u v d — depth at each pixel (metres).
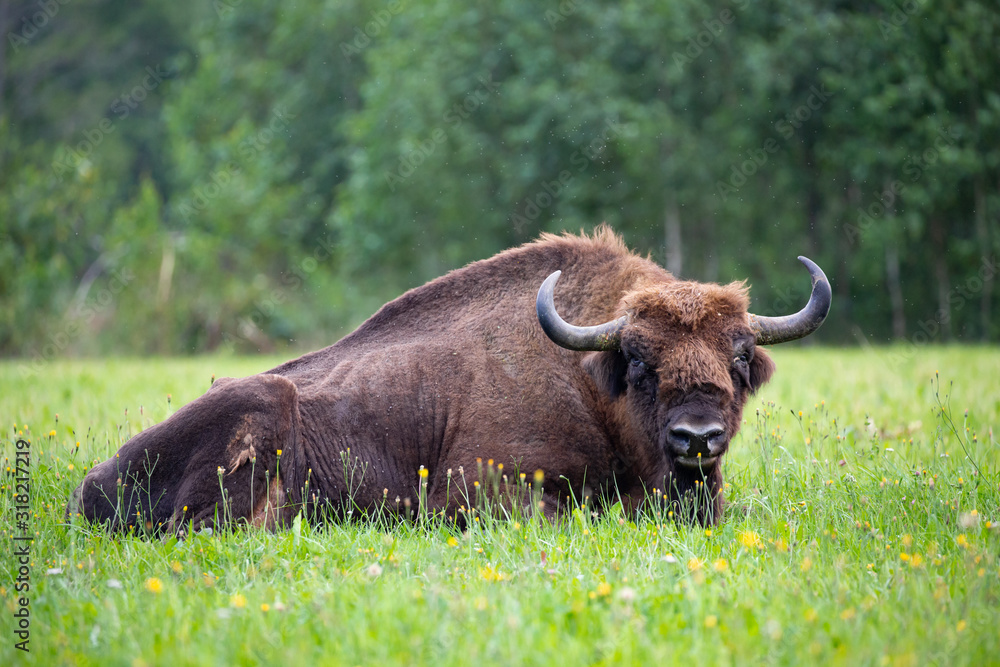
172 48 154.88
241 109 122.38
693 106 92.69
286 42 118.69
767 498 21.27
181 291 91.00
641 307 20.41
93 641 13.25
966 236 99.88
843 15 95.88
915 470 22.12
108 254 92.94
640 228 93.38
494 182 96.75
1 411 34.56
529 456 21.52
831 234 97.50
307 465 21.92
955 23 92.25
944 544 17.30
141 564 17.45
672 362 19.56
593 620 13.43
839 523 19.09
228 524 19.72
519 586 15.07
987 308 97.06
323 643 12.95
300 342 95.88
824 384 40.41
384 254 100.06
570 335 20.66
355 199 101.50
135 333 88.25
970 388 37.09
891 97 88.75
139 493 20.66
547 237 24.12
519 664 11.88
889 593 14.52
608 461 21.95
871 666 11.96
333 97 120.31
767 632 12.74
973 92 94.00
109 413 33.09
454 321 23.67
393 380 22.94
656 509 20.27
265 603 14.38
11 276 79.06
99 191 90.31
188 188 121.12
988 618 13.39
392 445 22.58
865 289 99.06
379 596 14.47
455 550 17.58
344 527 20.56
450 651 12.37
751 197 94.25
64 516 20.88
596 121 88.56
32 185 82.81
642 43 88.31
